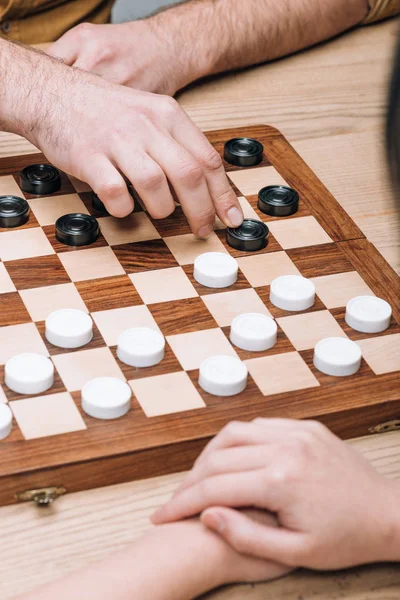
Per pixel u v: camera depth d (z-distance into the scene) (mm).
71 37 1974
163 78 2027
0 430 1188
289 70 2236
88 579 1022
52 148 1663
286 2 2229
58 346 1360
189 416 1259
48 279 1499
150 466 1225
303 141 1989
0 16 2326
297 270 1572
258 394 1307
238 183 1788
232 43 2137
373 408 1309
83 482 1200
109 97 1664
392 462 1278
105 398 1244
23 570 1088
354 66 2275
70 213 1670
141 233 1640
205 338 1405
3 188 1729
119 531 1148
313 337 1427
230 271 1519
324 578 1105
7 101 1697
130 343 1347
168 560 1050
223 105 2070
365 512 1083
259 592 1085
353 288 1537
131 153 1576
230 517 1063
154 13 2143
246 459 1092
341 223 1696
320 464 1090
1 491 1164
